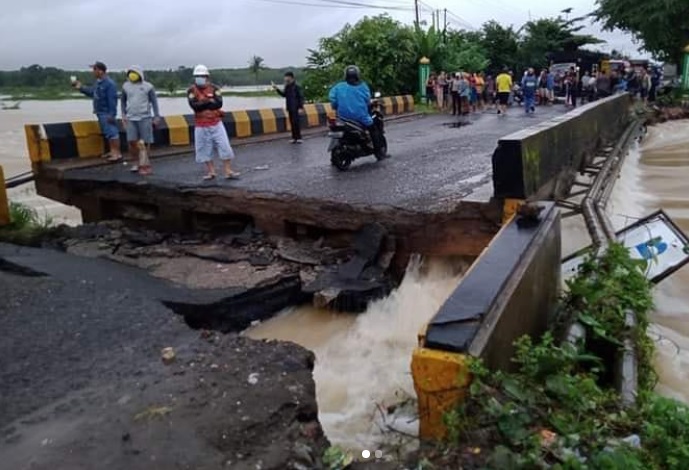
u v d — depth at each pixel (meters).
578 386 3.18
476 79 28.27
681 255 6.34
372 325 5.74
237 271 6.41
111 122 10.64
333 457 2.91
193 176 9.09
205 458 2.82
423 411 2.95
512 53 46.97
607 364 4.36
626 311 4.74
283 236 7.46
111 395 3.44
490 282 3.73
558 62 47.12
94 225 8.38
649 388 4.12
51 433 3.06
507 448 2.60
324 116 18.22
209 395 3.39
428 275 6.54
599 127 14.45
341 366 4.93
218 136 8.59
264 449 2.93
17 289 5.33
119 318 4.70
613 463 2.51
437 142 14.09
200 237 7.95
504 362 3.47
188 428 3.06
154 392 3.44
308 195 7.39
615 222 9.50
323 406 4.22
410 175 8.89
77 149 10.59
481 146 12.93
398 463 2.85
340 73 30.30
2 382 3.67
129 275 6.16
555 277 5.44
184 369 3.73
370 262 6.52
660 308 6.40
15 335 4.37
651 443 2.83
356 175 9.02
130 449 2.89
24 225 8.46
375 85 31.08
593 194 8.97
